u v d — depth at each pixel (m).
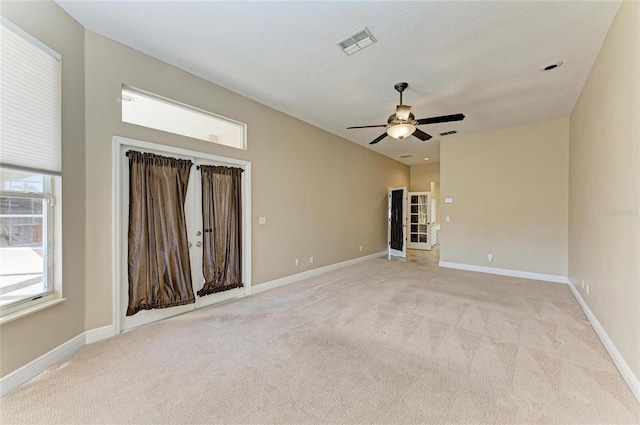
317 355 2.29
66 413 1.64
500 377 1.98
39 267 2.11
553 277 4.77
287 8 2.20
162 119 3.05
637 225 1.82
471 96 3.81
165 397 1.78
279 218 4.41
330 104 4.13
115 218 2.63
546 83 3.40
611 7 2.15
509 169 5.21
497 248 5.34
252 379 1.97
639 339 1.76
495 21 2.32
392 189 7.73
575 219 4.00
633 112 1.91
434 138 5.91
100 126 2.54
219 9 2.21
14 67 1.87
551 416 1.61
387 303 3.56
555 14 2.23
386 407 1.69
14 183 1.95
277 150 4.38
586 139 3.30
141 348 2.39
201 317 3.09
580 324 2.90
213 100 3.46
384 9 2.20
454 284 4.51
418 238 8.89
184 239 3.14
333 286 4.39
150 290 2.88
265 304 3.53
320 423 1.56
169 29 2.47
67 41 2.26
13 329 1.87
